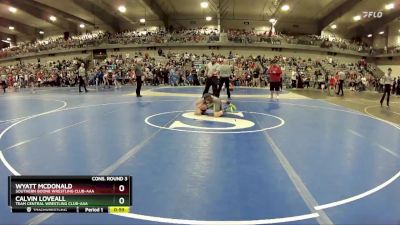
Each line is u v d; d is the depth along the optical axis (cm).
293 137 709
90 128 792
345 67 3978
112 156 543
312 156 557
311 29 4497
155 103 1348
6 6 3638
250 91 2197
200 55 3847
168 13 4272
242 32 4088
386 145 650
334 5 3628
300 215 334
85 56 4197
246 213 338
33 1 3341
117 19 4484
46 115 1017
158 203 361
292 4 3562
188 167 488
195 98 1578
